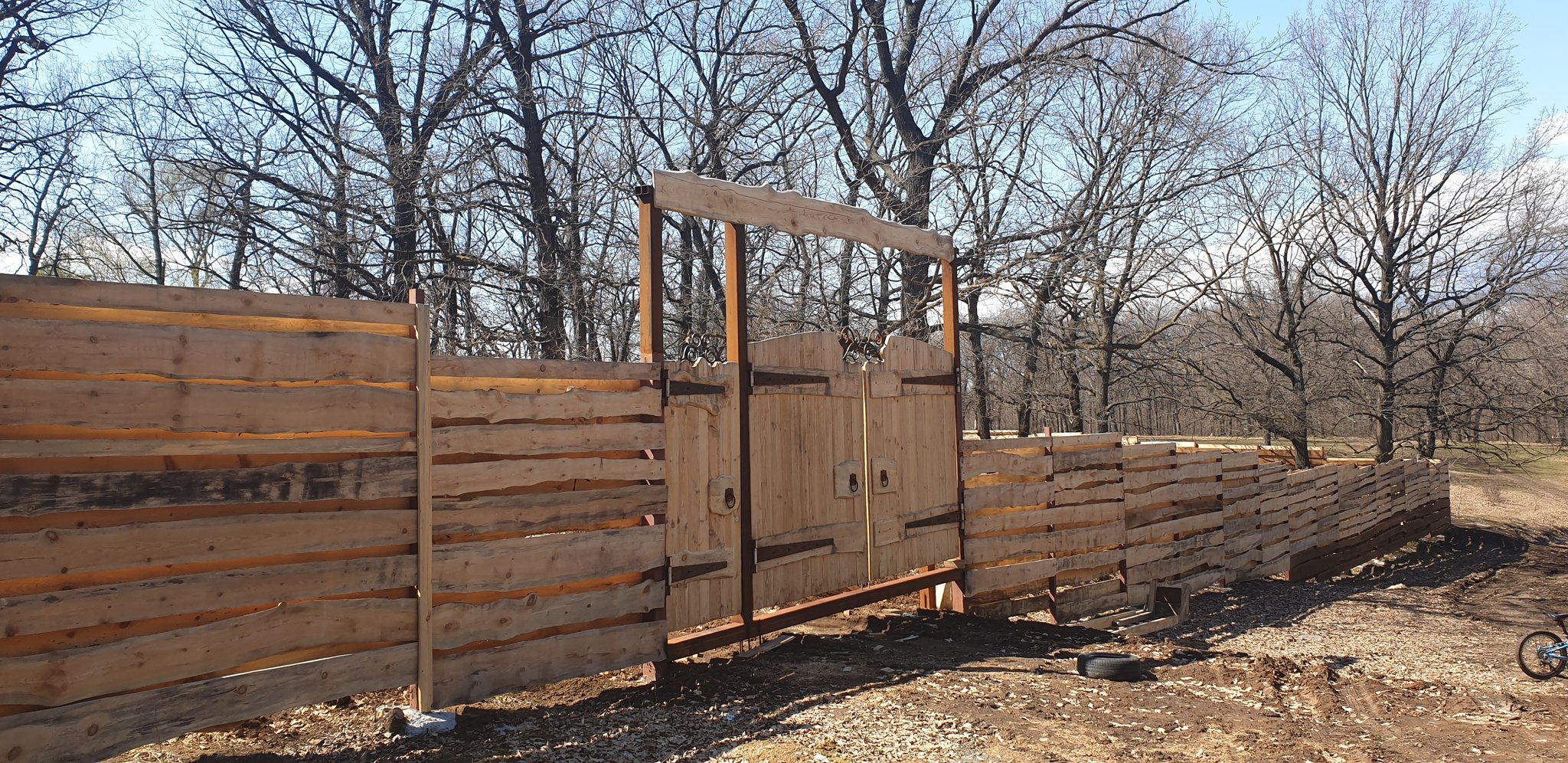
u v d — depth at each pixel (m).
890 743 5.17
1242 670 7.39
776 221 7.30
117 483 4.05
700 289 18.75
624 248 17.48
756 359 7.06
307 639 4.59
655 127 19.45
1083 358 20.39
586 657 5.76
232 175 15.15
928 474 8.67
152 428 4.16
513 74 17.47
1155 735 5.66
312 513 4.60
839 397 7.80
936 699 6.14
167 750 4.58
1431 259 25.77
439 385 5.19
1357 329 27.08
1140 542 11.04
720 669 6.62
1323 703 6.60
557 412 5.66
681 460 6.43
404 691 5.68
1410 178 24.84
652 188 6.36
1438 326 26.14
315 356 4.63
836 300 18.53
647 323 6.39
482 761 4.57
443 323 16.42
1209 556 12.19
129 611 4.07
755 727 5.34
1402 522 18.75
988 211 19.92
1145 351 21.94
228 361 4.37
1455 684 7.63
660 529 6.19
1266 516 13.67
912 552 8.43
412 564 4.95
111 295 4.11
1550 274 24.84
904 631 8.38
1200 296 20.23
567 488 5.75
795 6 20.17
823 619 8.85
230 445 4.37
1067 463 10.09
